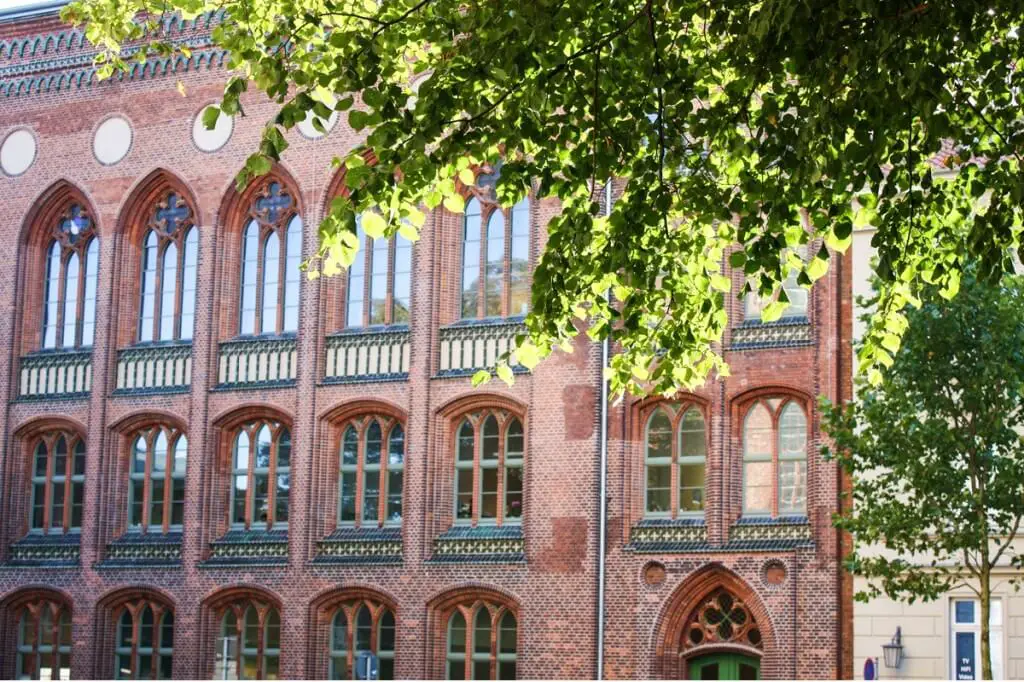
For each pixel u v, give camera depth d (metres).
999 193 19.33
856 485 32.25
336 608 43.88
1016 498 30.70
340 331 44.88
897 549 31.95
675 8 18.97
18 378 48.88
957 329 30.52
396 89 18.05
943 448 30.84
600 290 20.89
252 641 44.69
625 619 40.34
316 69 19.44
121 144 47.94
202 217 46.59
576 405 41.53
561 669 40.72
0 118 49.78
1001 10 18.14
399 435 43.94
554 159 19.73
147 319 47.59
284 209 46.06
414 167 17.88
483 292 43.50
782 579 38.94
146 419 46.84
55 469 48.22
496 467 42.56
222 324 46.28
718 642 39.69
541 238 42.81
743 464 40.03
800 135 17.86
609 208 42.44
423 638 42.38
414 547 42.81
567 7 18.84
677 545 40.06
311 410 44.62
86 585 46.62
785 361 39.72
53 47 49.22
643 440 41.09
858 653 37.56
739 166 20.75
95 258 48.56
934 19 17.30
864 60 17.55
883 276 18.86
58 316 48.81
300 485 44.44
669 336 21.53
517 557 41.62
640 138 20.12
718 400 40.19
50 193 48.84
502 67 18.17
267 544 44.66
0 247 49.31
